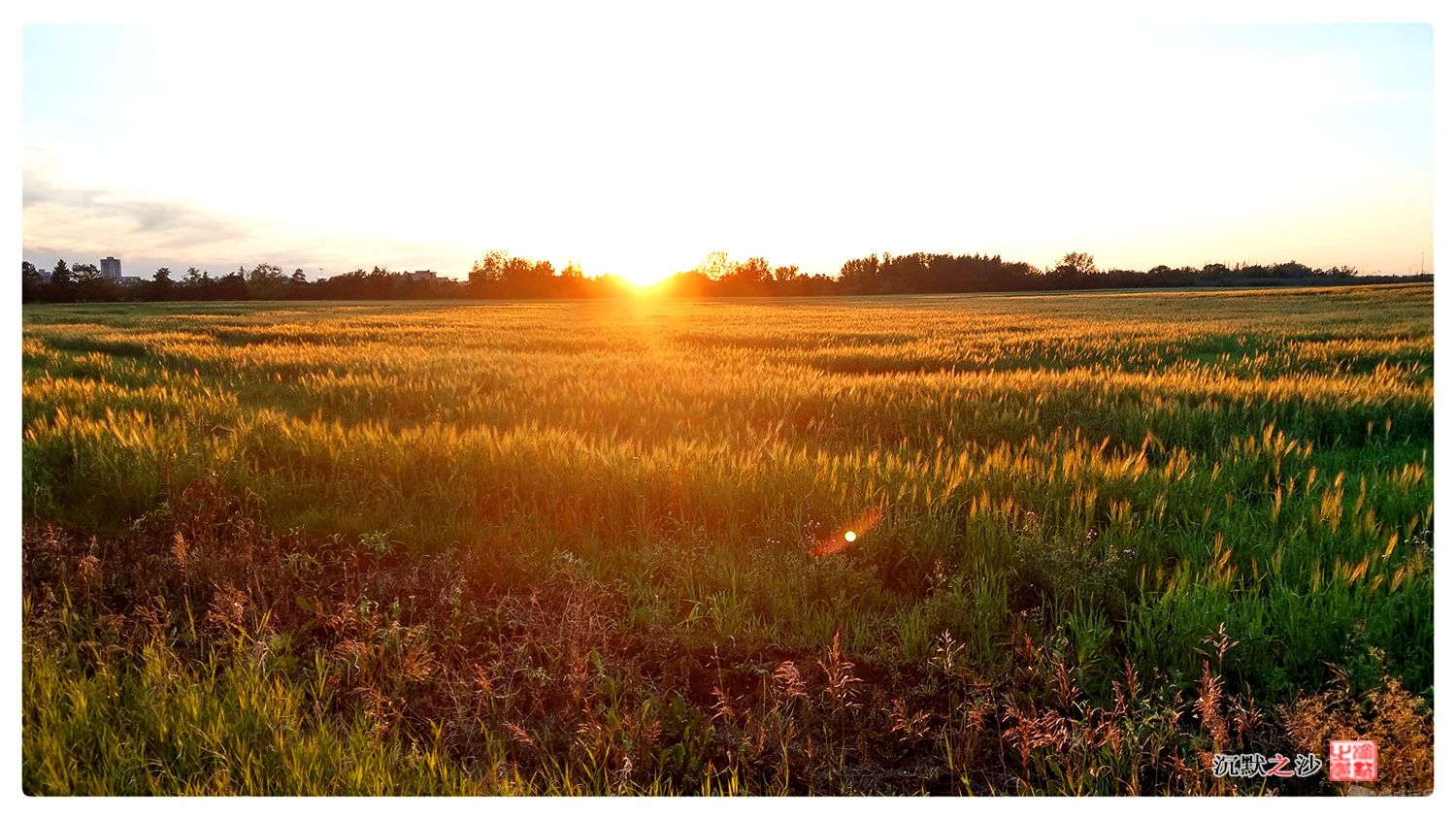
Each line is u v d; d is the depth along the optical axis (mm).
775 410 8812
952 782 3164
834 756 3264
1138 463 5848
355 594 4379
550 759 3258
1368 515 4859
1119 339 17625
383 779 3023
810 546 4715
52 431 6625
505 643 3955
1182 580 4086
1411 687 3588
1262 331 18109
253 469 6195
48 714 3273
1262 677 3627
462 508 5453
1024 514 4910
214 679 3523
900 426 8195
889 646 3871
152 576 4547
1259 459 6531
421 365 13352
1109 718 3402
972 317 30797
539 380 10703
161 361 14055
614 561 4668
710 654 3877
